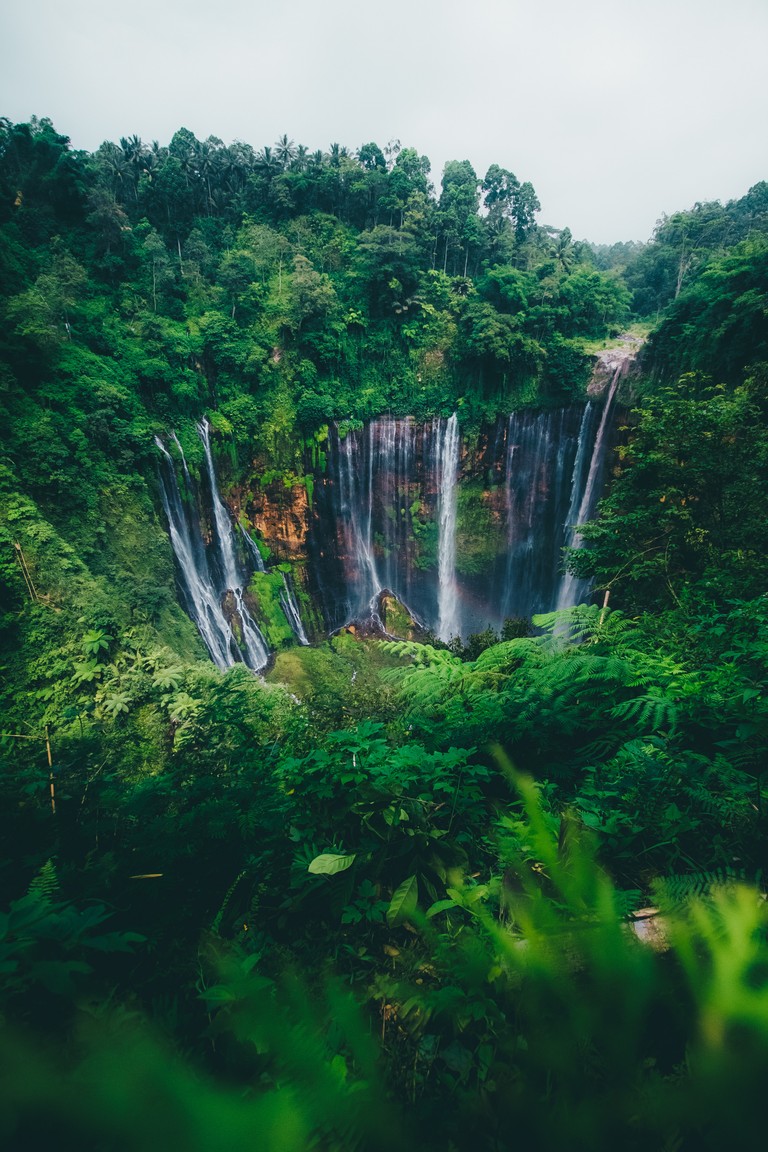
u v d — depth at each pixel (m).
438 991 1.38
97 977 1.57
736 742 2.36
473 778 2.42
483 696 3.66
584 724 3.09
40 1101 0.87
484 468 38.44
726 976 0.97
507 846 1.84
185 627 23.75
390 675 4.59
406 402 39.03
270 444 36.12
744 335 25.30
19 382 25.06
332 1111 0.94
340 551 39.09
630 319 52.28
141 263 38.12
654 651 4.50
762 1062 0.82
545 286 37.81
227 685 4.15
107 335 31.08
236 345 34.75
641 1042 1.06
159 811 2.68
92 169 43.19
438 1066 1.28
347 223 51.25
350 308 39.53
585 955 1.13
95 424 26.19
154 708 15.38
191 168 48.84
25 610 17.67
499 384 37.69
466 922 1.79
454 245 47.94
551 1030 1.08
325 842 2.22
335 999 1.19
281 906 1.93
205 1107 0.85
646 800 2.06
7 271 30.41
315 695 8.33
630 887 1.72
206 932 1.78
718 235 55.97
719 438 9.25
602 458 34.66
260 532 37.16
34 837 2.47
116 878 2.07
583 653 4.19
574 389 35.41
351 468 38.38
